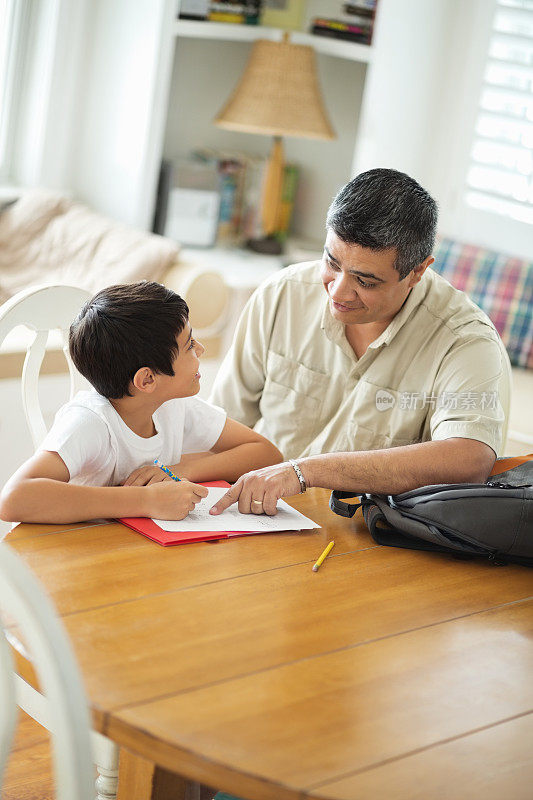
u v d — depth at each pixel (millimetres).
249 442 1783
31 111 3361
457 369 1779
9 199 3266
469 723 1127
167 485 1517
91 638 1171
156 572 1348
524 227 3549
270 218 3650
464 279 3463
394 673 1198
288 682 1146
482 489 1516
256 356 2008
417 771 1033
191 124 3699
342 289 1685
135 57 3229
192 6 3221
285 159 3900
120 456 1592
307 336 1949
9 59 3297
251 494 1568
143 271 2982
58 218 3156
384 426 1889
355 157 3506
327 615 1307
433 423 1774
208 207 3512
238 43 3701
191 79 3625
